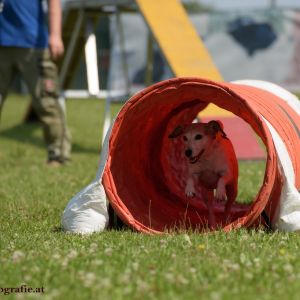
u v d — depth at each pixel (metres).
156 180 11.82
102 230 9.80
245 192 13.48
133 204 10.38
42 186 14.30
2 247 8.56
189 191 10.62
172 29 19.73
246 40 40.22
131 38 36.88
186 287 6.46
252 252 7.87
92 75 21.20
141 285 6.38
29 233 9.62
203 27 40.44
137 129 10.80
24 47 16.41
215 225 10.38
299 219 9.17
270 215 9.55
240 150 18.31
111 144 9.91
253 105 9.37
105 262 7.46
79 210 9.80
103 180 9.83
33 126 27.14
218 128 10.69
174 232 9.45
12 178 15.61
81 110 33.34
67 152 17.88
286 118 10.25
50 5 15.89
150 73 22.89
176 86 9.48
